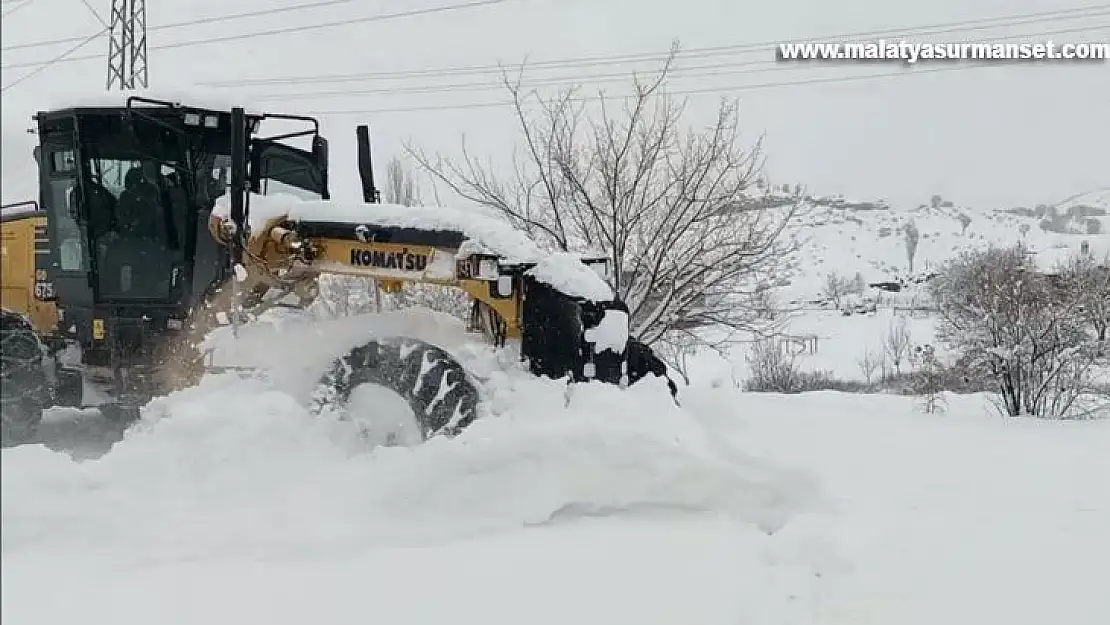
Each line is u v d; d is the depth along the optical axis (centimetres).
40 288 690
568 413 514
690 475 491
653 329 1141
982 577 430
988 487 602
